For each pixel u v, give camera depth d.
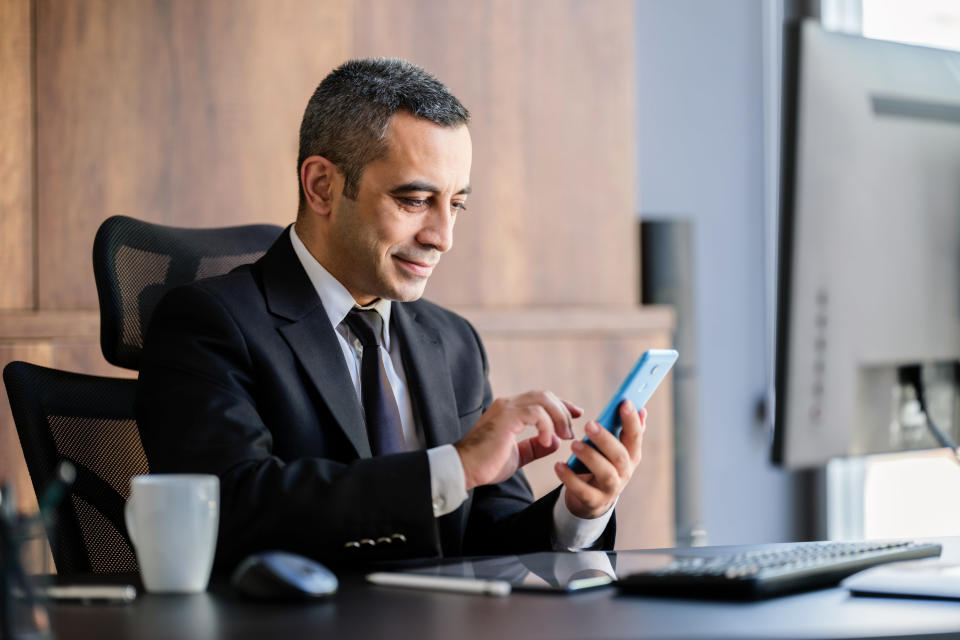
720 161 3.88
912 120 1.29
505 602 1.01
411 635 0.88
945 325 1.30
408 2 3.07
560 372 3.12
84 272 2.80
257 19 2.92
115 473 1.61
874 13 3.63
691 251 3.41
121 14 2.82
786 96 1.23
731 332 3.88
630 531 3.20
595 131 3.26
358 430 1.56
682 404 3.35
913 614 0.94
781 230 1.23
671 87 3.81
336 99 1.61
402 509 1.27
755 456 3.90
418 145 1.58
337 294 1.66
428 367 1.73
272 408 1.52
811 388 1.23
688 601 1.00
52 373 1.61
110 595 1.05
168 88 2.86
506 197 3.17
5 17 2.75
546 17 3.21
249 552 1.29
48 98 2.78
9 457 2.62
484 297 3.15
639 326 3.19
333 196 1.62
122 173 2.82
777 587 1.02
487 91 3.15
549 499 1.59
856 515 3.79
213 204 2.89
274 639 0.88
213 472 1.36
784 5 3.88
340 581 1.14
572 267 3.23
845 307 1.24
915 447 1.30
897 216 1.27
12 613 0.84
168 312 1.55
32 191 2.77
